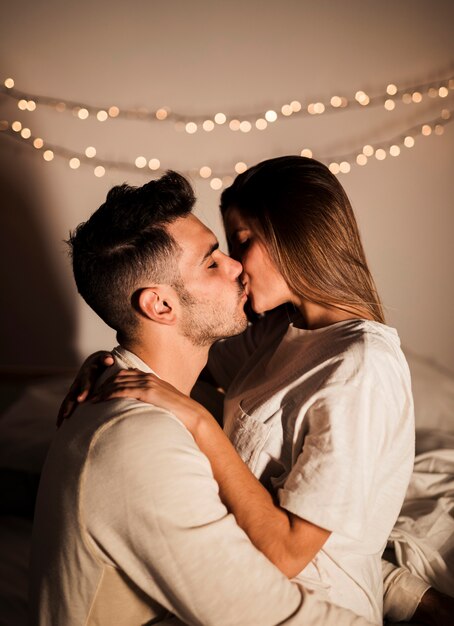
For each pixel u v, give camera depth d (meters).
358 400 0.95
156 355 1.03
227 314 1.04
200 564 0.82
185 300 1.01
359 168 2.01
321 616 0.87
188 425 0.91
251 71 1.96
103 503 0.83
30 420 1.61
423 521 1.32
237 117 1.99
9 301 2.08
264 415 1.05
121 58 1.95
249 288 1.16
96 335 2.11
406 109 1.98
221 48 1.95
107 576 0.86
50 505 0.90
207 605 0.82
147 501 0.81
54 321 2.10
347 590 1.01
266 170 1.14
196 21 1.94
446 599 1.14
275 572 0.86
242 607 0.83
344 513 0.90
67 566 0.86
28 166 2.00
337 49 1.95
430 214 2.04
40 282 2.07
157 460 0.83
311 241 1.08
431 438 1.58
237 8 1.93
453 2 1.93
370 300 1.12
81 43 1.94
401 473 1.05
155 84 1.97
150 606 0.92
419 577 1.23
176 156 2.01
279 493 0.94
